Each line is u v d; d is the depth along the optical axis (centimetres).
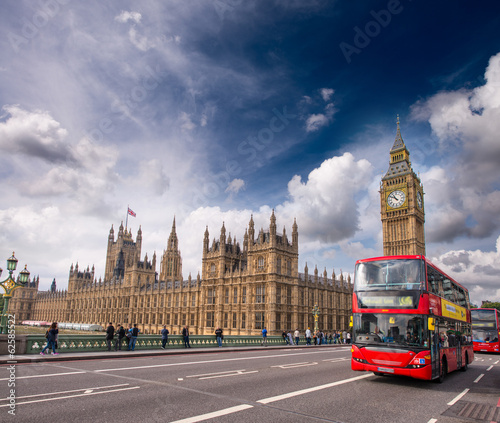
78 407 1338
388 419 1325
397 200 12406
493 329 5009
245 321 7912
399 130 13275
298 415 1319
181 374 2159
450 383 2228
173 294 10806
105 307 15300
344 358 3519
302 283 8375
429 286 2162
